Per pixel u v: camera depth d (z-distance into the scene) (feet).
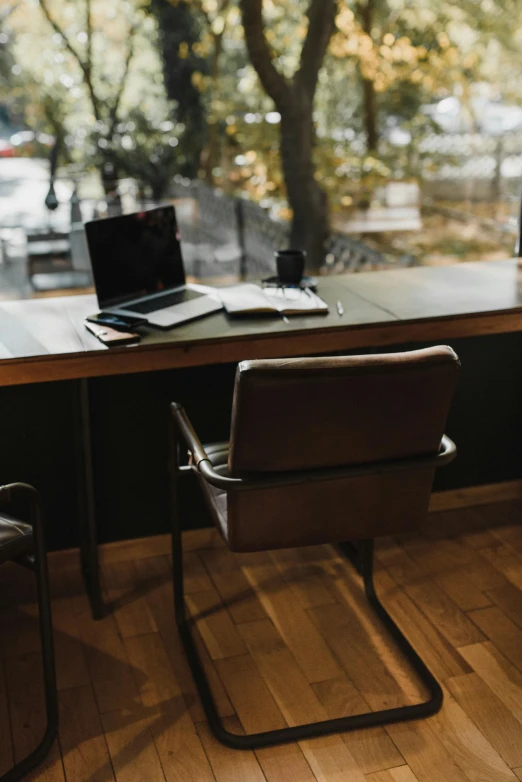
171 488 6.79
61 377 6.48
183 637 7.00
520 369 9.08
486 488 9.34
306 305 7.41
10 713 6.18
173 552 7.00
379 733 5.92
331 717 6.09
